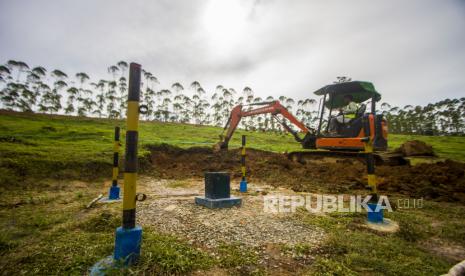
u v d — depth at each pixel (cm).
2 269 246
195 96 6856
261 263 270
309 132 1284
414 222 439
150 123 3984
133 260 242
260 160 1367
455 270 255
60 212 455
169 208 485
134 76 251
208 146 1791
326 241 332
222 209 484
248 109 1333
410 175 896
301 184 853
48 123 2609
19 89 4853
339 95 1166
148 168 1184
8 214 440
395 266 266
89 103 5497
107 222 382
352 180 888
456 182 786
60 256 271
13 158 858
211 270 251
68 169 895
